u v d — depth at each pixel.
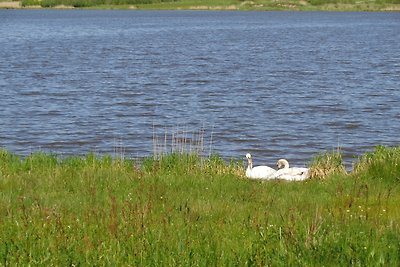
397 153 17.42
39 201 13.56
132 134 30.02
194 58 70.19
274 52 79.19
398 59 70.81
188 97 41.44
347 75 54.78
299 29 133.00
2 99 40.22
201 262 9.41
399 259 9.54
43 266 9.39
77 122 32.84
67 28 129.62
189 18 180.00
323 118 34.06
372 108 37.31
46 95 42.06
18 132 30.31
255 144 27.92
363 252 9.70
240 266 9.42
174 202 13.55
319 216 11.84
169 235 10.66
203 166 18.41
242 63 64.81
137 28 132.50
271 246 10.15
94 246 10.14
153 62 65.38
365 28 138.38
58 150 26.92
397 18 187.12
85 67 60.25
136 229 10.87
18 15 189.38
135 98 40.97
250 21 165.75
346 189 15.24
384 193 14.81
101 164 18.22
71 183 15.45
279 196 14.70
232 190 15.17
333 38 107.06
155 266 9.38
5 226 11.36
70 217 11.96
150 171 17.70
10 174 16.69
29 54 74.00
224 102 39.31
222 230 11.20
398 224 11.67
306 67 61.38
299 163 24.81
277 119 33.75
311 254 9.64
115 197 13.77
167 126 32.03
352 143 28.39
